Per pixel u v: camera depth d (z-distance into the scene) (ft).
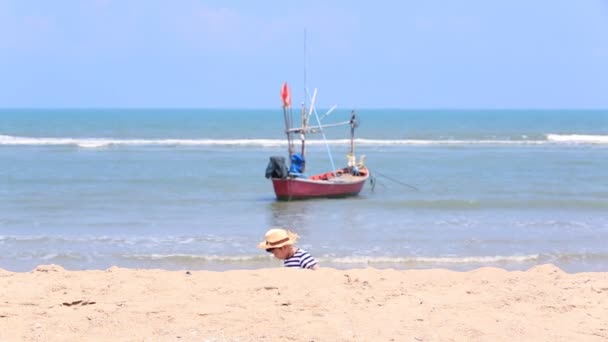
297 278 30.07
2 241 58.59
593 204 82.69
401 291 28.45
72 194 91.45
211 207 81.20
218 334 22.88
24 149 173.58
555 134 254.47
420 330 23.40
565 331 23.56
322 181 88.17
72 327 23.54
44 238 59.82
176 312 25.13
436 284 29.94
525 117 566.77
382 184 107.34
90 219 71.46
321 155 168.04
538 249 55.98
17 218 71.72
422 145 205.87
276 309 25.43
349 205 82.79
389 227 66.69
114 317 24.53
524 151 183.11
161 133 266.98
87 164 135.13
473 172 126.11
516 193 94.73
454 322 24.27
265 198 89.51
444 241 59.21
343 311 25.36
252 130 296.30
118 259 51.70
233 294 27.48
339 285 29.22
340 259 51.47
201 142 199.82
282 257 33.50
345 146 199.00
